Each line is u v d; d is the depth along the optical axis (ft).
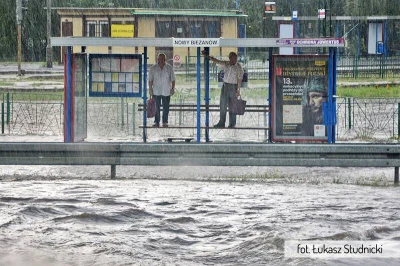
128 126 107.86
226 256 38.86
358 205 53.98
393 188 64.13
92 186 62.90
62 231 44.70
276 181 67.97
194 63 191.01
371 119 117.29
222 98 88.07
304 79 87.10
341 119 118.11
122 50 193.57
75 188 61.46
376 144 70.28
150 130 107.96
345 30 248.52
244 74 88.63
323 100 87.10
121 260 38.01
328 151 69.72
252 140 96.78
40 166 78.23
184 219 48.32
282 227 45.39
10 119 118.83
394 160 69.10
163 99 89.35
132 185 63.87
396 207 53.26
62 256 38.60
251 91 152.25
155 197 57.00
